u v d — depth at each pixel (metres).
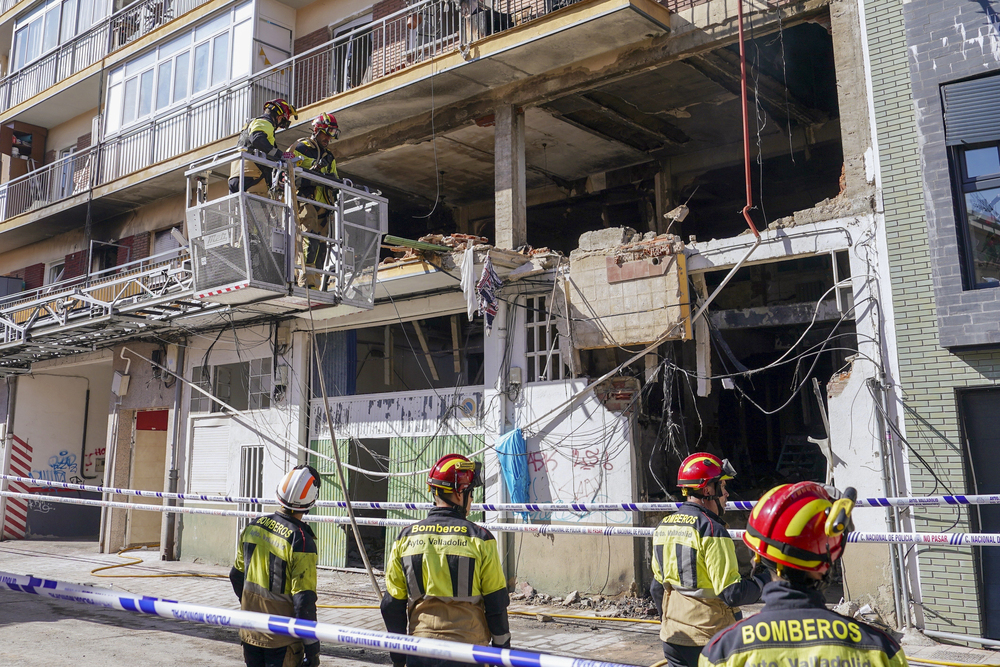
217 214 9.38
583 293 10.17
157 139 16.16
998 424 7.60
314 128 10.02
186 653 7.31
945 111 7.96
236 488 13.98
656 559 4.11
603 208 15.91
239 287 9.16
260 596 4.22
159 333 14.88
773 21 9.56
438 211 17.52
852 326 9.48
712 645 2.25
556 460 10.38
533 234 17.39
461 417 11.45
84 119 20.03
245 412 14.08
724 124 13.43
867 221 8.51
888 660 2.05
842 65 8.97
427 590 3.63
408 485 11.90
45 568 13.41
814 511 2.19
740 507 5.73
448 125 12.38
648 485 10.09
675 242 9.52
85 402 19.78
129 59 17.16
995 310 7.44
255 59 14.72
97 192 16.77
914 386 8.02
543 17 10.31
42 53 20.67
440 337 14.16
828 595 9.38
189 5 16.73
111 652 7.32
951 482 7.70
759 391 14.10
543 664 2.54
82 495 19.48
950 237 7.78
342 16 14.86
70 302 14.12
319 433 13.12
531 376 10.98
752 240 9.23
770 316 10.88
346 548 12.48
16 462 18.47
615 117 12.81
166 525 14.80
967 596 7.45
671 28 10.28
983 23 7.80
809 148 13.15
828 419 8.59
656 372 9.93
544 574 10.26
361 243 10.16
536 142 13.91
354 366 13.11
